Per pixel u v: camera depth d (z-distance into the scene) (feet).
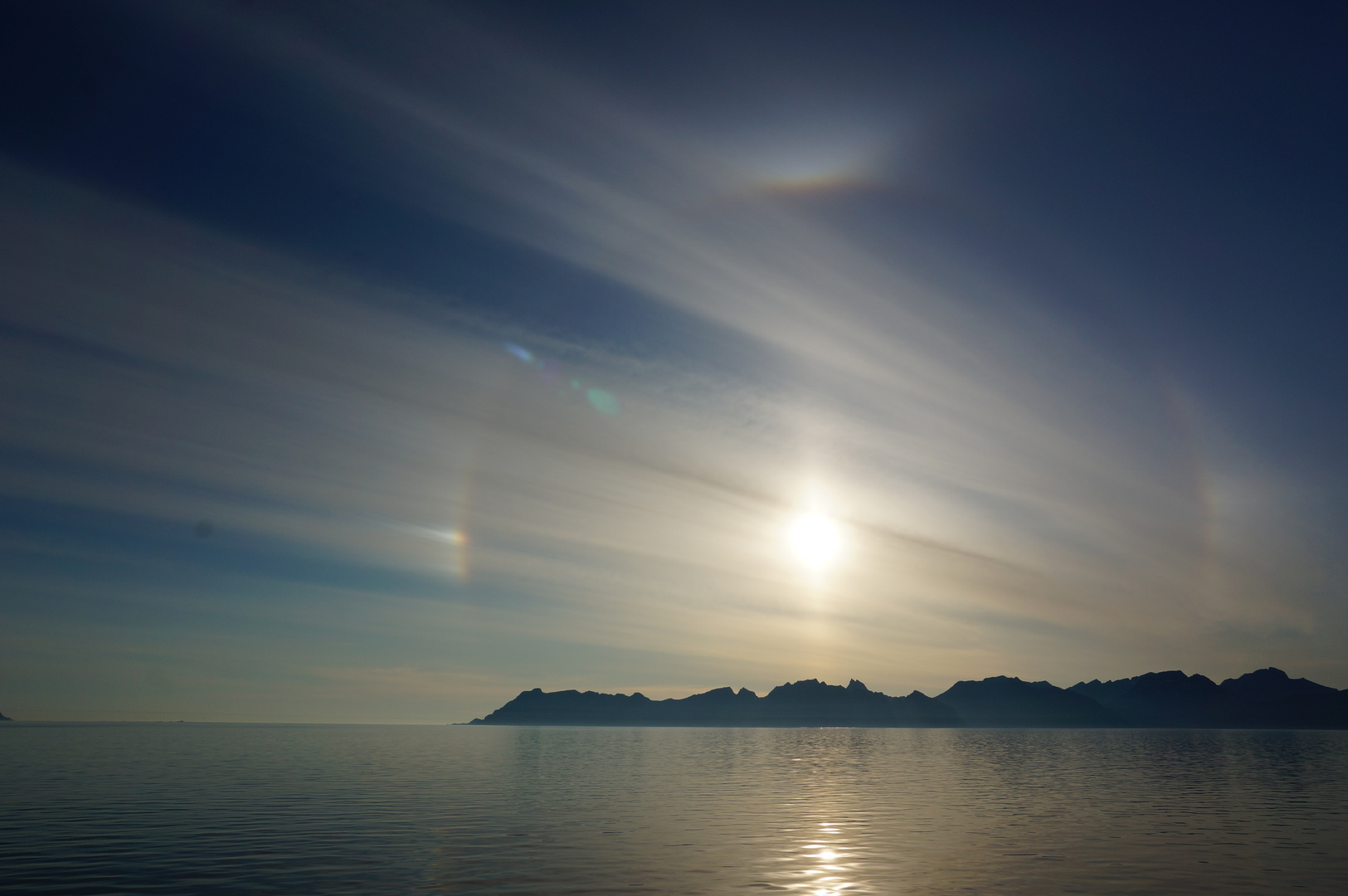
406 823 166.09
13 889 104.68
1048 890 106.22
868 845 141.38
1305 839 151.53
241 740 651.66
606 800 216.95
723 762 410.52
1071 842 145.48
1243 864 125.90
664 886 106.42
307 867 118.32
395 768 336.49
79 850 131.54
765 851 133.39
